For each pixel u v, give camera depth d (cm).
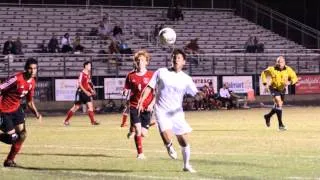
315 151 3116
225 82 8181
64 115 6862
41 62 7962
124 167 2600
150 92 2492
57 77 7525
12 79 2577
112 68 7994
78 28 9194
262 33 10175
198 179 2234
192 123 5225
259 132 4272
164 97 2375
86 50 8525
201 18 10262
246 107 7888
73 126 5109
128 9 10081
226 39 9850
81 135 4206
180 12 10025
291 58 9144
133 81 3019
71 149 3338
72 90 7588
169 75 2359
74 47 8344
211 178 2259
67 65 7962
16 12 9231
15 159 2902
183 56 2370
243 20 10419
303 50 9756
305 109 7325
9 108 2600
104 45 8900
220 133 4206
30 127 5022
